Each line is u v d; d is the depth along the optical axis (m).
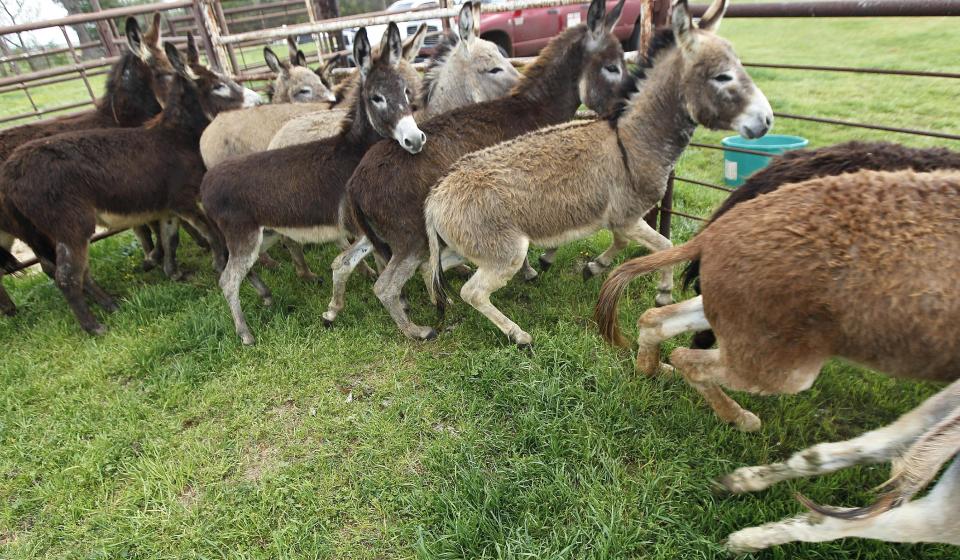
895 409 2.83
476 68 5.08
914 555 2.15
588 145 3.40
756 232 2.10
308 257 5.36
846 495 2.43
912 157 2.52
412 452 2.94
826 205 2.01
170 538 2.59
